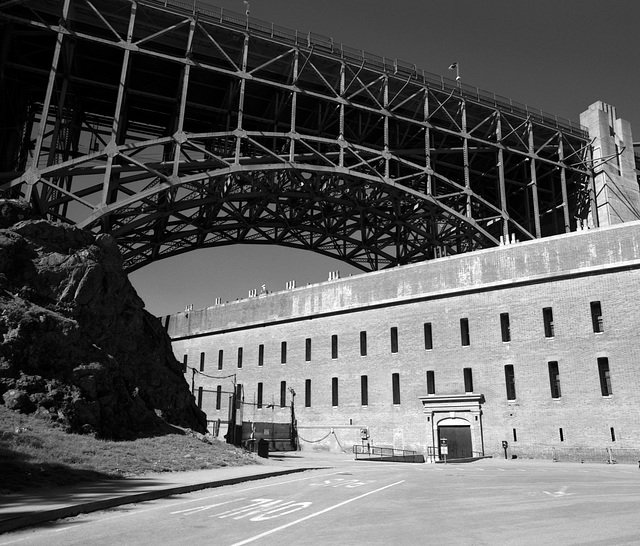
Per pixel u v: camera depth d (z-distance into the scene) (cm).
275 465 3000
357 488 1995
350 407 5434
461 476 2611
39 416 2406
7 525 1110
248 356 6475
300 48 5444
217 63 5503
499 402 4606
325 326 5844
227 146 5978
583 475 2670
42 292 2969
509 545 979
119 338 3288
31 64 5169
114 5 4962
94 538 1040
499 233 7456
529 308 4631
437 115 6419
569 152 6956
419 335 5150
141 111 6069
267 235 6944
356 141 6525
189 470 2372
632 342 4134
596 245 4412
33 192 4388
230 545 978
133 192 5284
